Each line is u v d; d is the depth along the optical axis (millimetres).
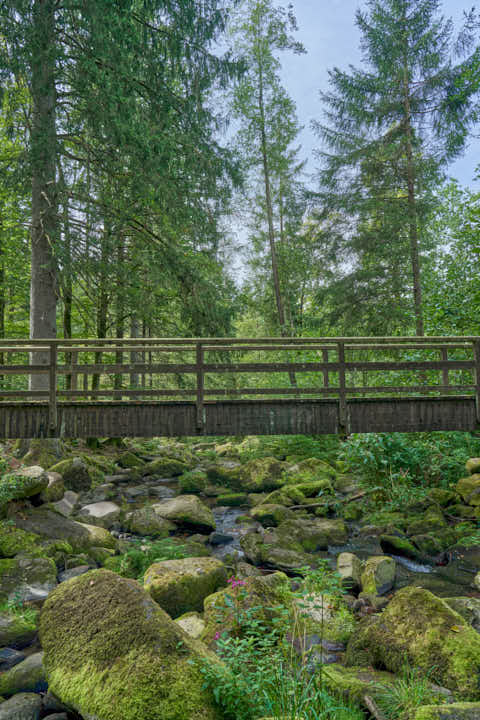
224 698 2801
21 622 4320
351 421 6766
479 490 7891
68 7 8852
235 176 11812
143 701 2768
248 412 6609
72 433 6371
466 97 12492
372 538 7047
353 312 14727
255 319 26734
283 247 22656
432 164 13445
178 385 13008
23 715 3262
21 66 8469
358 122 14234
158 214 10898
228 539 7121
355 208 14344
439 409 6918
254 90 19766
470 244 10430
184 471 11703
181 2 10000
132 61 9703
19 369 6336
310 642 3980
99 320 12297
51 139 8898
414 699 2955
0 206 11844
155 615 3285
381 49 13445
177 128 10727
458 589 5297
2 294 15367
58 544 6000
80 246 9508
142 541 6504
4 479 6629
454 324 9875
